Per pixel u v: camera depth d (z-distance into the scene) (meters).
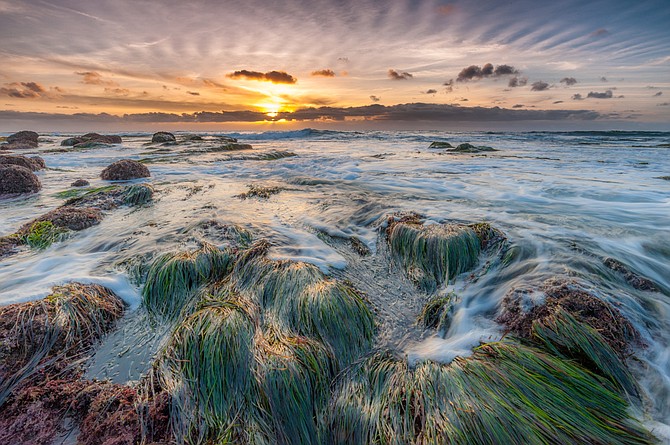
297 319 4.49
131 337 4.34
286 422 3.33
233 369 3.59
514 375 3.40
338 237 7.49
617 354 3.57
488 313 4.65
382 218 8.09
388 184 13.42
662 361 3.53
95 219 8.02
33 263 5.89
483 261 5.99
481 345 3.99
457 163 20.25
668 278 5.21
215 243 6.57
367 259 6.58
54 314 4.09
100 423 3.05
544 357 3.58
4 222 8.34
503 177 14.82
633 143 39.31
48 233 7.04
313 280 5.10
